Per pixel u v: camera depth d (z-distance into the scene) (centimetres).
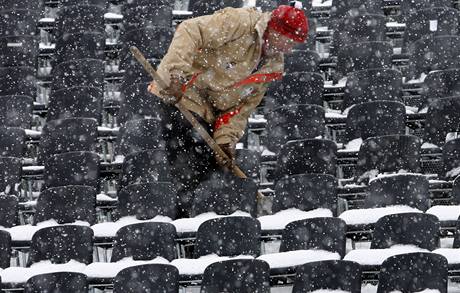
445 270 2302
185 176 2577
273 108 3331
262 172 3128
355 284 2342
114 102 3512
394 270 2317
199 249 2592
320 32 3875
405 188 2723
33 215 3066
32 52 3759
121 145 3158
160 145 3136
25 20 3950
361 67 3500
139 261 2617
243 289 2362
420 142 2909
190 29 2344
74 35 3756
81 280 2450
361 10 3881
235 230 2589
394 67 3672
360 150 2934
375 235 2534
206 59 2394
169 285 2422
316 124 3148
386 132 3081
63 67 3559
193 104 2456
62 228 2691
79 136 3173
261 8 3925
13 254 2823
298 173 2922
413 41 3691
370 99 3294
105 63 3834
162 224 2648
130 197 2838
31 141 3303
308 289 2356
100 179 3109
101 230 2756
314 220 2567
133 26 3884
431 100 3266
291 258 2505
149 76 3506
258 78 2420
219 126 2481
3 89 3556
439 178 2930
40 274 2456
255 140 3275
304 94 3338
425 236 2500
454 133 3081
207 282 2383
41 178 3136
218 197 2695
